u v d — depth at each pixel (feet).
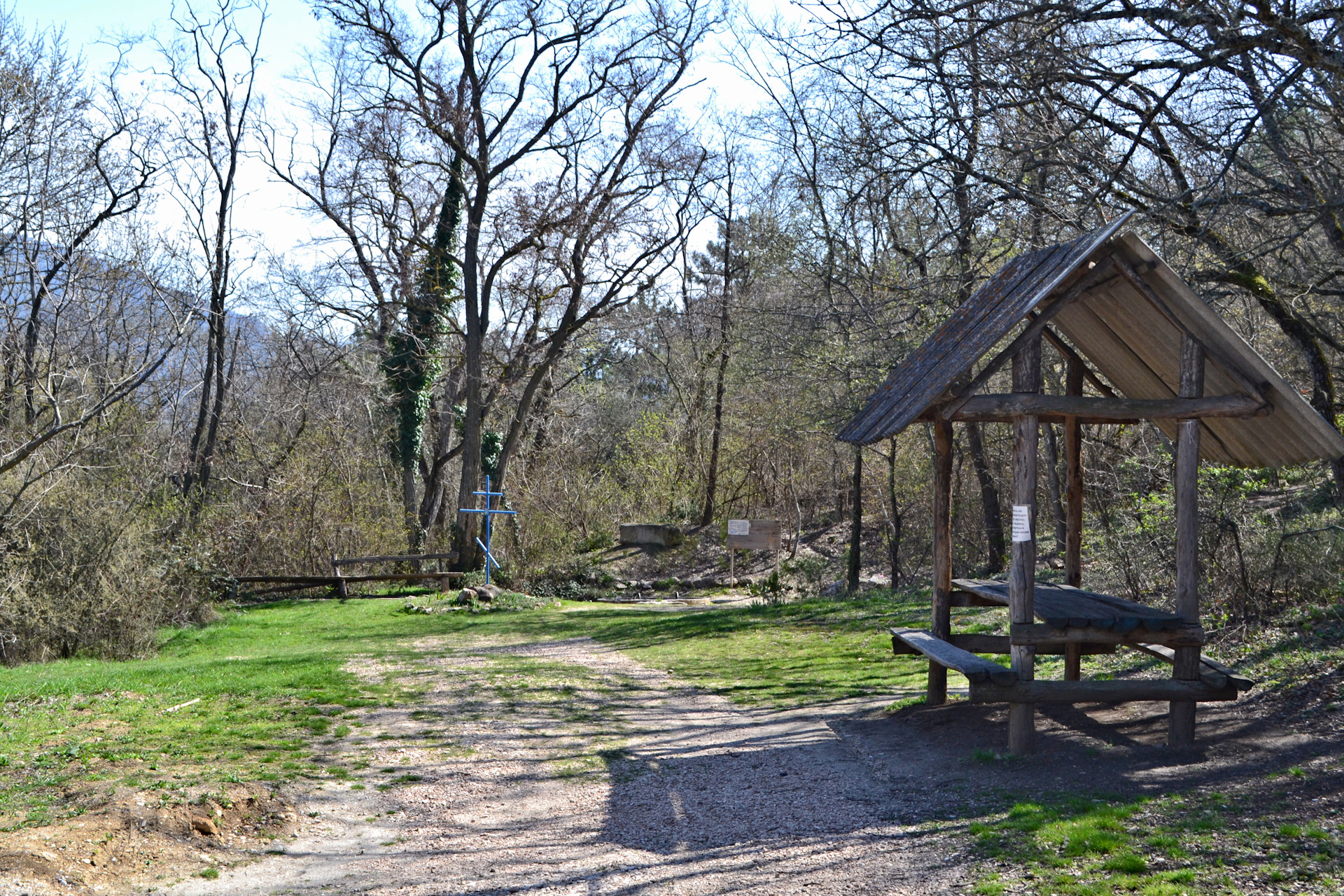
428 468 138.62
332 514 97.96
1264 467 27.99
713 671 46.62
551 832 22.44
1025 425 24.25
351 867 20.12
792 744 30.09
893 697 36.22
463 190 103.50
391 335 111.45
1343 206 25.05
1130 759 23.39
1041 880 16.40
